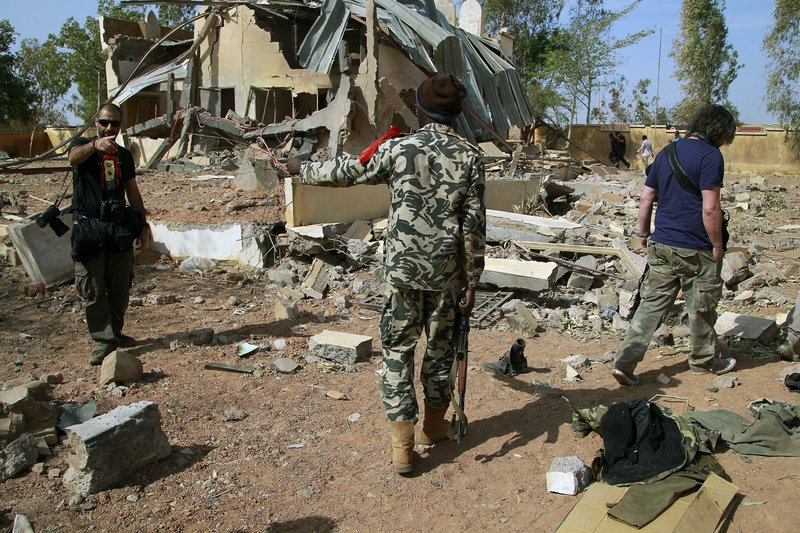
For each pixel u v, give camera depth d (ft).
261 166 32.83
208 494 10.97
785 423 12.51
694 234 14.17
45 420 12.66
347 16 42.55
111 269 16.43
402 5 46.09
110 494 10.80
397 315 11.27
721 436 12.28
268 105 51.55
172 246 26.55
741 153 85.87
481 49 58.65
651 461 11.05
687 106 121.90
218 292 22.79
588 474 11.39
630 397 14.53
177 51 60.90
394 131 11.45
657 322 14.75
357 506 10.78
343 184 11.59
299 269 24.84
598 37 99.25
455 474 11.70
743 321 18.37
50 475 11.26
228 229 25.63
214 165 42.27
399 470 11.49
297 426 13.44
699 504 10.07
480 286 22.95
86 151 15.25
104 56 62.39
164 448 11.94
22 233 21.88
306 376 15.97
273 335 18.74
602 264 25.13
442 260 10.98
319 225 26.37
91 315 16.21
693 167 13.91
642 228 15.25
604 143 95.45
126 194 16.89
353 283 23.32
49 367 15.94
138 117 60.49
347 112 39.11
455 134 11.25
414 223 10.89
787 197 55.21
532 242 26.89
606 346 18.24
